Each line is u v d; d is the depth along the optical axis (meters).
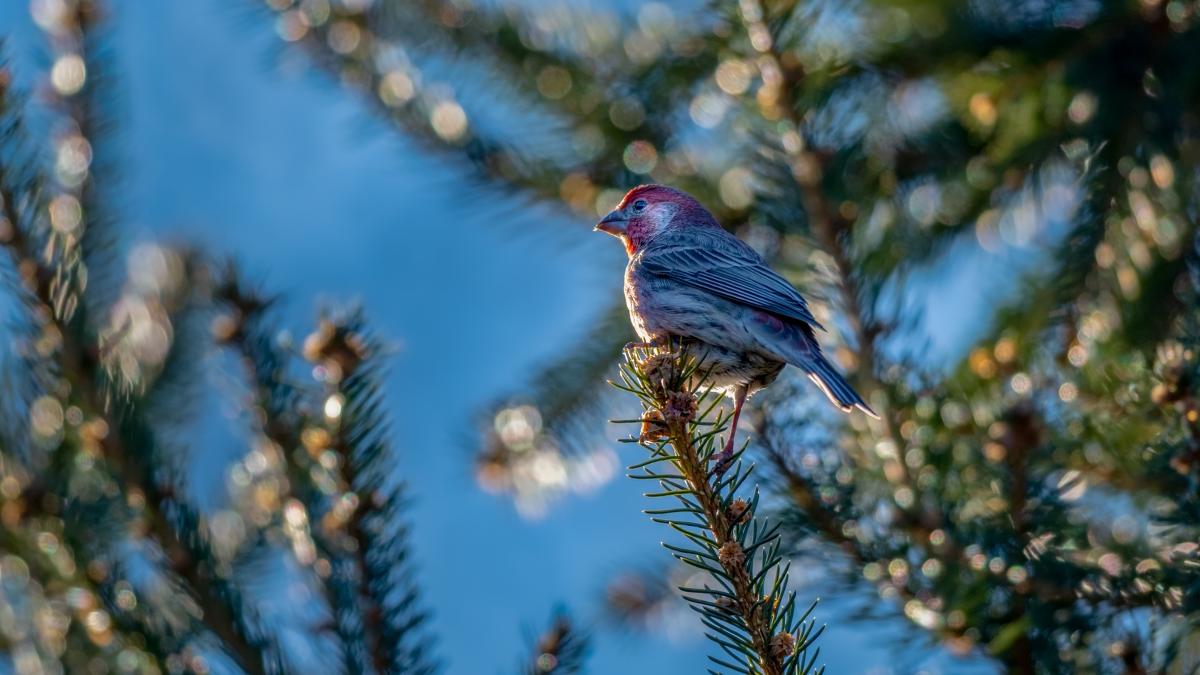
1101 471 9.18
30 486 8.76
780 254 11.91
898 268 10.72
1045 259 11.54
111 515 8.92
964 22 11.64
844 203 10.78
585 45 12.68
